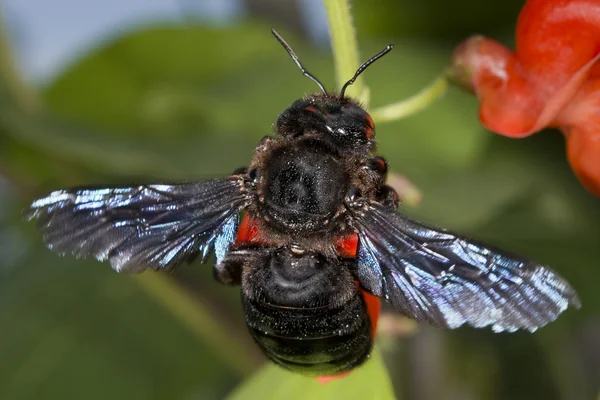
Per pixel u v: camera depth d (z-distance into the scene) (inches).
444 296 7.0
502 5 9.5
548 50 7.4
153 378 9.4
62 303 9.5
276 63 9.5
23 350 9.3
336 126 7.1
